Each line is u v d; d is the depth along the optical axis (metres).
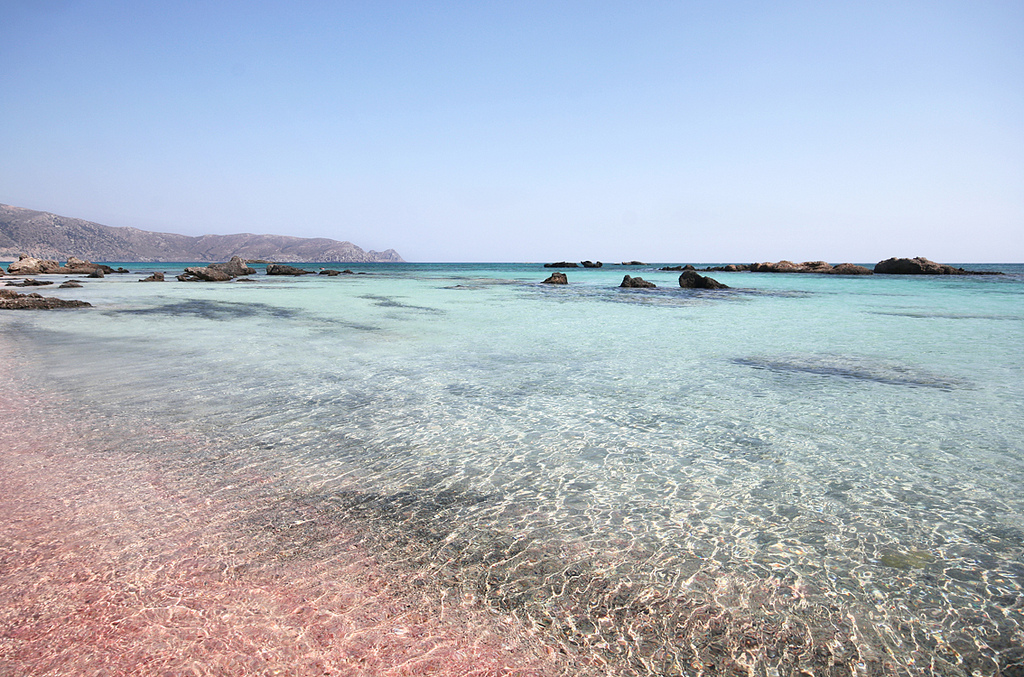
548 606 2.98
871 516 4.05
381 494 4.34
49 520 3.78
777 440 5.70
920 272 54.19
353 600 2.99
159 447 5.28
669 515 4.05
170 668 2.45
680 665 2.57
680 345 11.73
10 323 14.75
